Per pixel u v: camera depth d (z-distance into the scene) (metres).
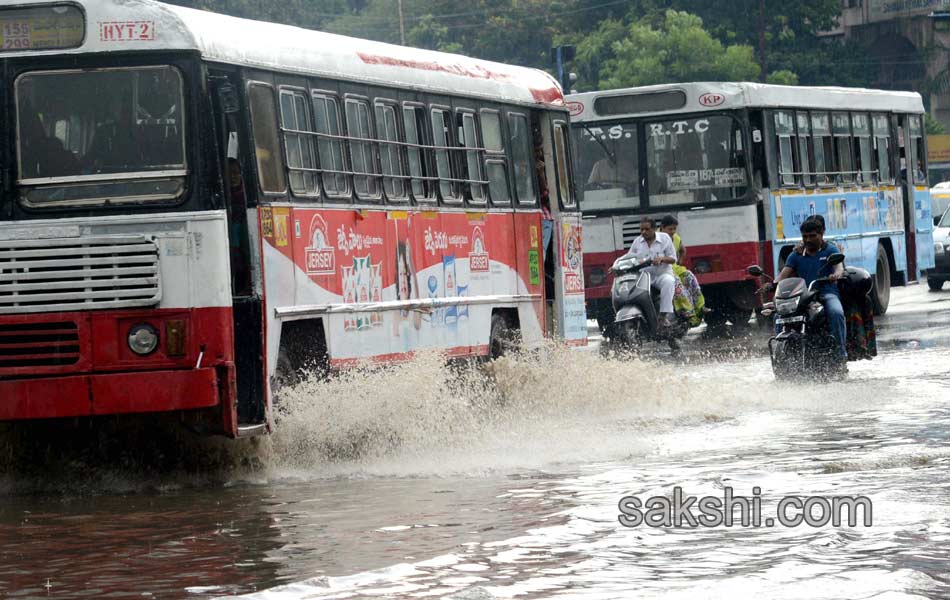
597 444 18.48
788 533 12.55
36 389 15.55
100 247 15.80
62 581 11.12
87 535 13.12
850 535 12.41
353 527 13.14
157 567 11.55
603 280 37.66
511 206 24.73
